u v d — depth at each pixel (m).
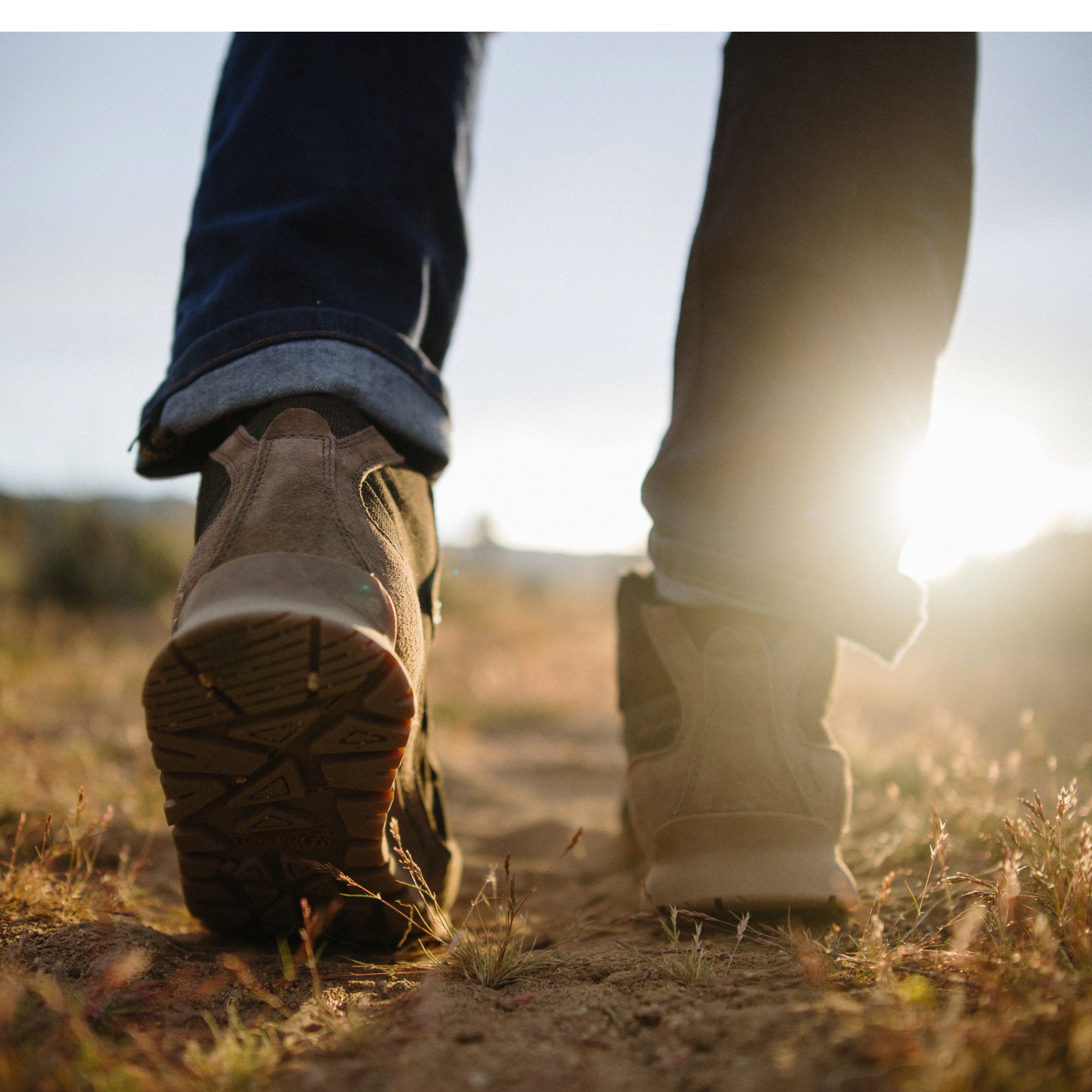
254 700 0.89
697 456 1.19
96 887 1.31
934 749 2.39
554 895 1.57
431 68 1.33
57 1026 0.77
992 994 0.75
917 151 1.24
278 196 1.19
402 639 1.00
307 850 1.01
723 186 1.25
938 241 1.26
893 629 1.22
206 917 1.11
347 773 0.94
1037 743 2.01
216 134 1.32
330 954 1.10
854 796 2.16
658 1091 0.67
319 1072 0.72
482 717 5.01
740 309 1.20
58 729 3.03
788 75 1.23
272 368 1.07
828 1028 0.75
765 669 1.17
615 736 4.62
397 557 1.03
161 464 1.20
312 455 1.02
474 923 1.14
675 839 1.16
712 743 1.16
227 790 0.95
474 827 2.35
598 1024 0.81
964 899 1.14
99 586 7.68
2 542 8.12
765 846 1.13
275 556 0.92
